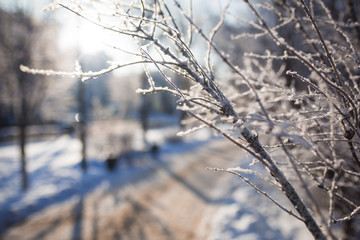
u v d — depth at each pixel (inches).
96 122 645.3
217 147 836.0
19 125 400.8
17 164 534.3
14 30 367.2
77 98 546.6
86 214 309.3
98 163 563.8
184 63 45.4
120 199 360.8
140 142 867.4
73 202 352.5
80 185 423.5
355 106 44.7
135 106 943.7
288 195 44.4
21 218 299.4
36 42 378.9
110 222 285.0
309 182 71.3
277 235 213.8
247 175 347.3
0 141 836.6
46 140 911.7
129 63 44.5
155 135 1119.0
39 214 311.4
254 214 251.9
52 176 455.5
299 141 37.1
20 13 366.0
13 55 365.4
